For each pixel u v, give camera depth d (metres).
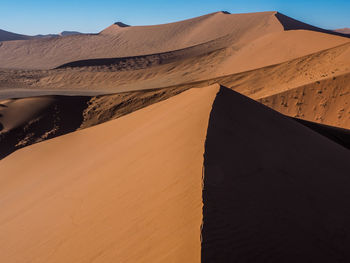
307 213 5.48
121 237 4.57
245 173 5.86
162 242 3.93
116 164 8.23
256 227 4.34
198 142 6.49
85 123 29.11
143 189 5.65
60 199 7.77
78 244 5.12
